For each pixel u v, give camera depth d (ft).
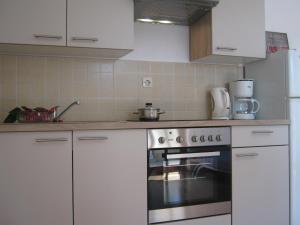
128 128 5.60
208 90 8.54
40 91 7.09
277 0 9.25
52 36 6.02
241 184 6.54
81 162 5.34
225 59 8.04
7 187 4.98
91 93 7.47
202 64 8.50
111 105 7.61
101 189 5.45
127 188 5.61
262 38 7.79
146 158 5.74
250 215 6.60
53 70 7.19
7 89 6.88
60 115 6.81
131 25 6.54
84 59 7.44
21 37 5.86
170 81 8.16
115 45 6.44
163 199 5.91
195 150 6.14
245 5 7.62
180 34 8.29
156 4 6.74
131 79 7.80
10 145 4.98
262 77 8.09
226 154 6.43
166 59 8.14
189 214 6.10
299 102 7.20
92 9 6.30
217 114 7.97
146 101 7.92
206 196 6.29
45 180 5.15
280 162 6.91
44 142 5.14
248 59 8.04
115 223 5.54
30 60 7.04
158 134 5.84
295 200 6.97
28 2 5.91
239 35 7.52
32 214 5.09
